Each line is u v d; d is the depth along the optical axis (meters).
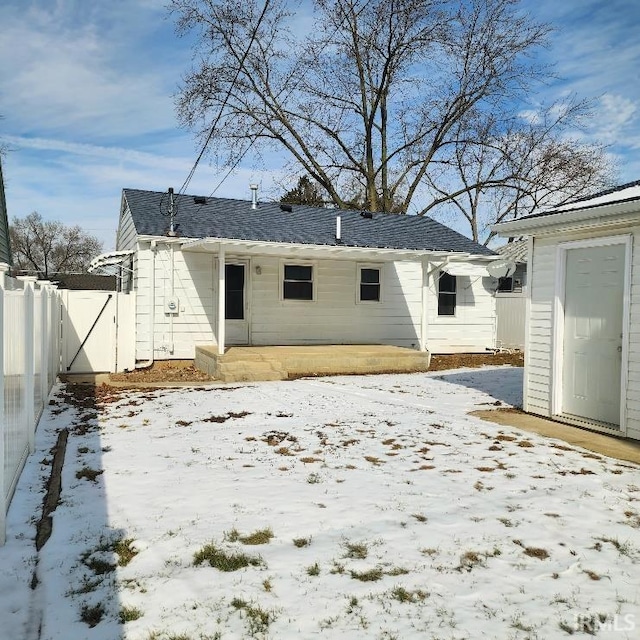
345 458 5.42
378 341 14.91
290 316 13.89
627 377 6.14
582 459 5.40
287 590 2.97
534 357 7.57
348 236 14.13
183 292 12.48
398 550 3.43
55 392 9.29
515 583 3.06
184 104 21.75
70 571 3.18
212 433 6.44
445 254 13.42
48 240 54.72
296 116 24.34
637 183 8.01
